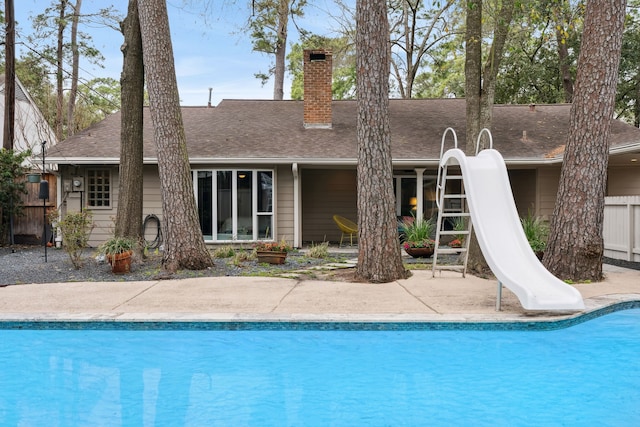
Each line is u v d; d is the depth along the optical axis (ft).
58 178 44.11
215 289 23.39
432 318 17.61
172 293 22.45
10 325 17.75
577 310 18.43
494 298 21.13
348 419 11.59
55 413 11.88
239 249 41.39
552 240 26.04
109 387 13.57
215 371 14.76
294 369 14.90
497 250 20.22
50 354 16.12
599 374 14.39
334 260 35.06
